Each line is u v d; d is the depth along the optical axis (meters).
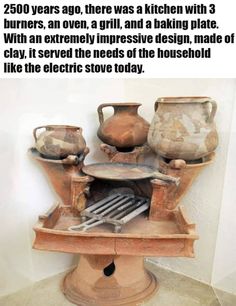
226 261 1.16
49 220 0.99
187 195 1.25
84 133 1.29
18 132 1.12
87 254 1.01
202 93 1.11
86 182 1.01
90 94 1.27
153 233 0.96
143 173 1.03
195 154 0.98
